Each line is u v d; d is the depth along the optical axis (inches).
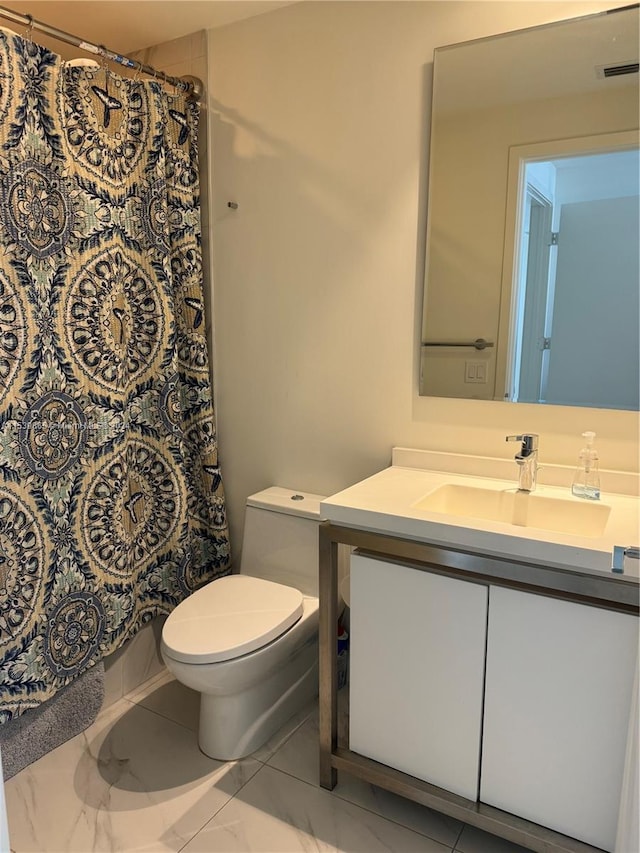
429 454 75.4
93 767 71.9
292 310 84.0
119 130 74.7
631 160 61.4
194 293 86.2
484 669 56.7
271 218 83.6
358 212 76.9
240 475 93.2
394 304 76.4
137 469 82.3
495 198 68.1
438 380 74.5
